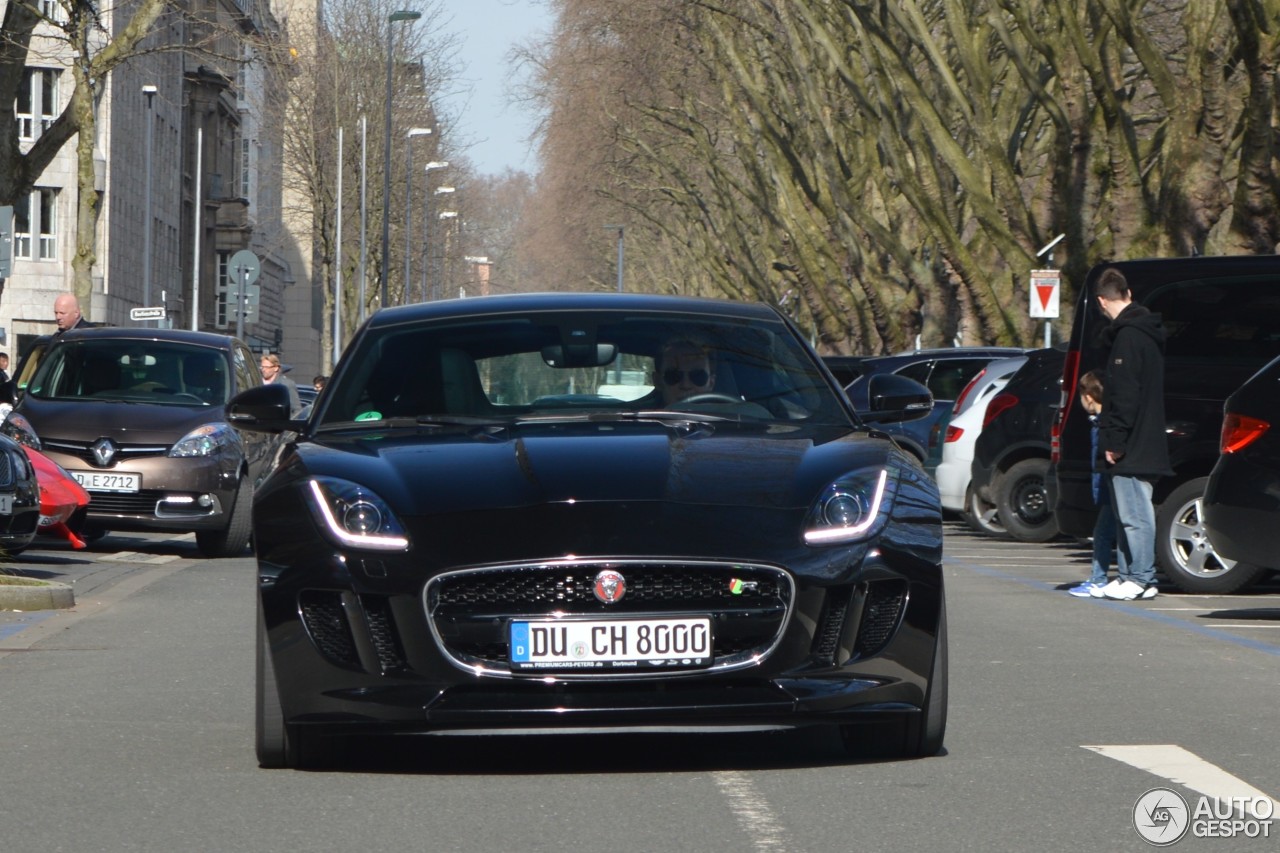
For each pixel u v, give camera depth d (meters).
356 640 17.53
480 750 19.75
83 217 78.56
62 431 47.06
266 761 18.67
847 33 97.62
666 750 19.69
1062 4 75.81
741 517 17.61
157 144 195.12
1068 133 80.38
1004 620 32.53
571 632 17.19
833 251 135.50
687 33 126.62
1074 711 22.05
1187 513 37.59
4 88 77.31
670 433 19.66
